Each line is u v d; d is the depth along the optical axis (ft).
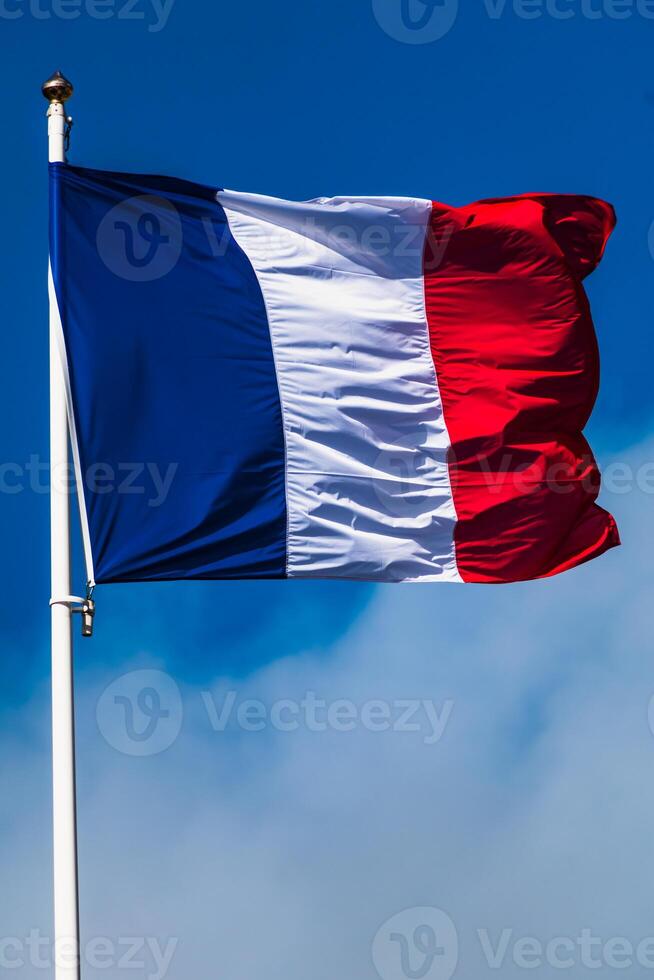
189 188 191.42
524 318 201.36
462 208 202.49
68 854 164.76
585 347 202.59
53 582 173.68
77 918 163.73
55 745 168.14
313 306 192.34
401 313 197.88
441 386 197.06
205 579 178.29
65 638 171.63
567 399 200.64
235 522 181.06
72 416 178.19
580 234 207.21
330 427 188.96
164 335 184.03
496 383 197.77
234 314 187.93
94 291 183.11
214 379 184.55
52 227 183.83
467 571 192.75
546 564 196.75
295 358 189.57
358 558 186.60
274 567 182.19
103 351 180.96
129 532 176.24
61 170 185.57
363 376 192.85
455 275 200.75
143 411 180.96
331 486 186.80
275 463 184.85
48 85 188.55
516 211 203.41
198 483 180.14
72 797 166.71
